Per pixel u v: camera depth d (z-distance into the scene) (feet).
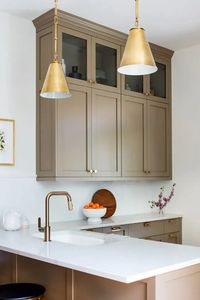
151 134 14.07
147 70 6.66
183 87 14.79
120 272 5.11
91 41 11.96
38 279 7.46
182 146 14.78
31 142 11.48
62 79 7.54
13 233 9.26
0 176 10.76
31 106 11.52
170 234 14.05
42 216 11.66
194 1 10.27
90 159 11.74
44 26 11.35
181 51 14.85
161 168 14.48
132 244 7.45
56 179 10.81
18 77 11.27
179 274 5.76
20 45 11.34
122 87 12.95
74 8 10.72
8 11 10.93
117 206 14.10
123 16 11.32
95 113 11.98
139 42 6.13
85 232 9.50
